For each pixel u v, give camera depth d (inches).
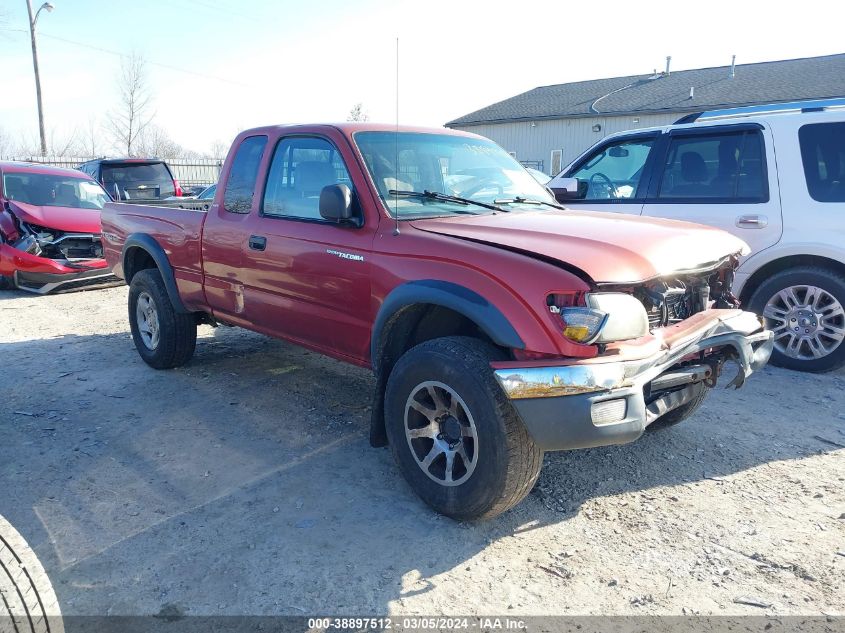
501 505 118.9
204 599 105.7
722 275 149.9
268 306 173.0
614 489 140.8
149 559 116.2
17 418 180.9
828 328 206.7
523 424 112.8
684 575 111.3
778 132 212.5
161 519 129.2
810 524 126.3
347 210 139.6
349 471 148.9
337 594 106.8
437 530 125.0
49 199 404.8
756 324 140.5
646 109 1068.5
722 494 138.0
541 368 108.5
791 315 213.0
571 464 152.4
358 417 181.6
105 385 208.7
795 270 209.9
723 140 224.5
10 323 299.3
